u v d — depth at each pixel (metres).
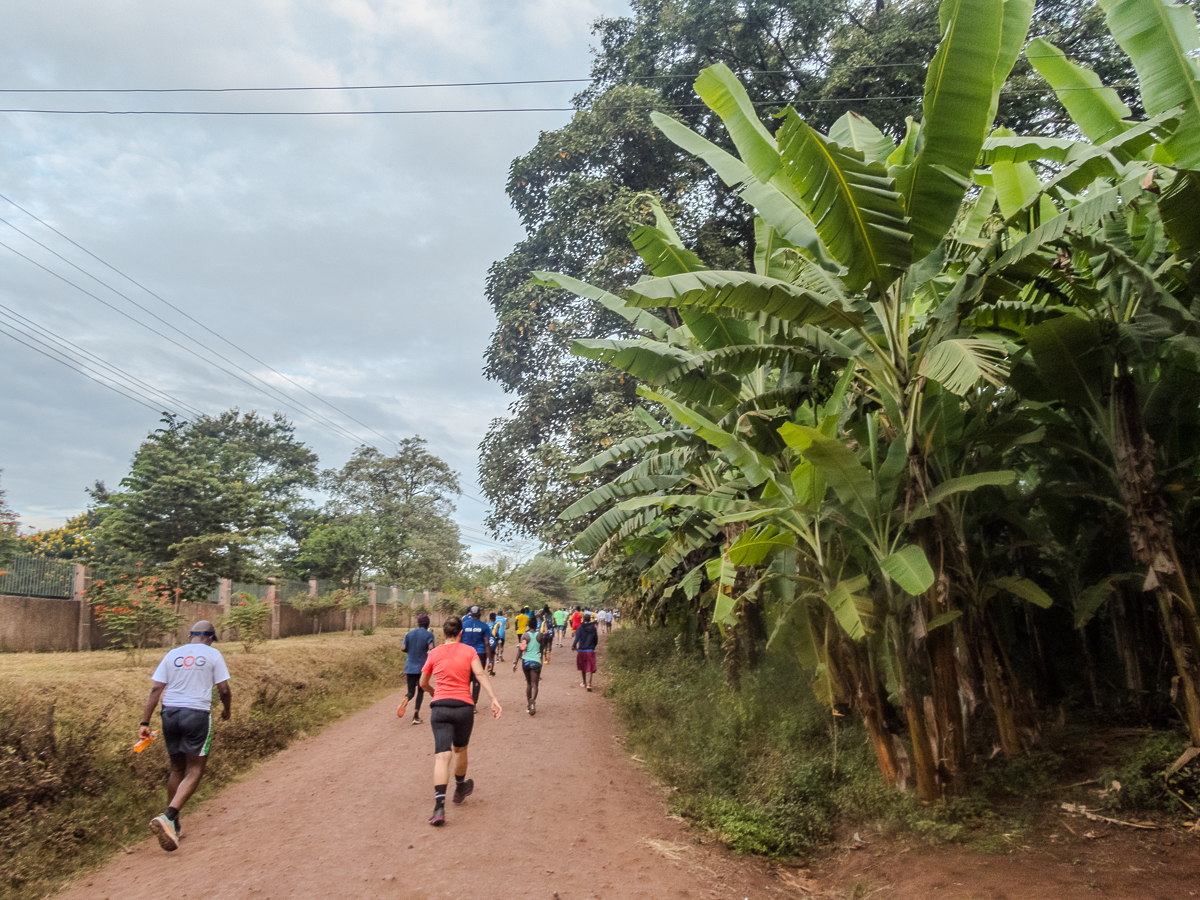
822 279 6.62
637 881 4.90
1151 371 6.73
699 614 14.02
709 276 5.65
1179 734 6.16
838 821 6.45
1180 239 5.29
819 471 6.11
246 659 11.26
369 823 5.87
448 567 41.41
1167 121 4.71
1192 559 6.18
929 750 6.15
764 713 9.04
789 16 19.34
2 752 5.38
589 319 18.98
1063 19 15.88
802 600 7.35
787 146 5.05
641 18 21.00
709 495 7.66
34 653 11.30
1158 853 4.79
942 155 5.29
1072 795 5.82
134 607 10.76
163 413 18.69
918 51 16.33
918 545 6.28
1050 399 6.62
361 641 18.97
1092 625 8.66
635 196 16.73
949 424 6.70
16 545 13.28
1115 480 6.30
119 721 7.02
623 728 10.86
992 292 5.84
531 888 4.64
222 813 6.26
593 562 10.43
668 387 7.41
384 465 43.41
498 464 20.80
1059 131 15.89
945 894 4.71
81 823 5.33
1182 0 5.15
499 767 7.95
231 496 17.58
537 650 11.84
